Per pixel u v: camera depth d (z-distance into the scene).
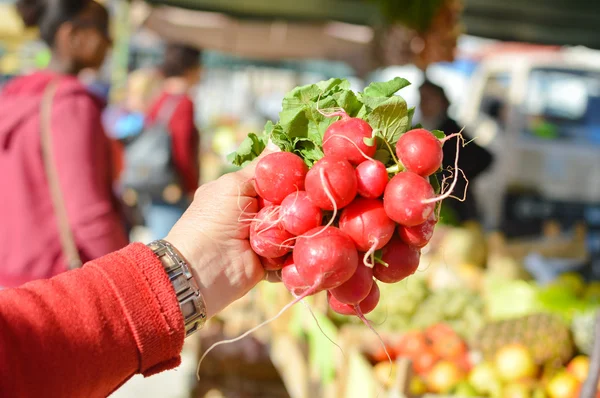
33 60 9.38
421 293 2.77
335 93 1.11
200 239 1.01
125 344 0.85
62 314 0.82
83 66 2.13
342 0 4.90
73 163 1.88
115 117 4.12
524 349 2.10
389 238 0.99
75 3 2.05
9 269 1.88
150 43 10.12
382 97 1.07
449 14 3.62
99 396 0.85
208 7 4.97
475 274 3.15
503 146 5.84
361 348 2.31
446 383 2.11
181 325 0.91
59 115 1.91
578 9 4.80
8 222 1.88
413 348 2.27
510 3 4.76
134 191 3.76
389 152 1.06
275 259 1.09
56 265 1.90
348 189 0.95
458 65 10.92
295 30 6.82
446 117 3.69
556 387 2.02
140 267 0.91
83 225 1.87
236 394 3.12
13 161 1.87
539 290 2.72
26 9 2.09
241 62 10.88
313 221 0.99
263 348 3.21
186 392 3.35
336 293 1.01
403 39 3.64
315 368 2.25
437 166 0.98
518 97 5.95
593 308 2.60
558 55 6.19
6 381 0.75
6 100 2.01
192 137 3.75
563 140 5.88
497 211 5.81
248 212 1.05
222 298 1.02
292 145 1.12
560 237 3.88
